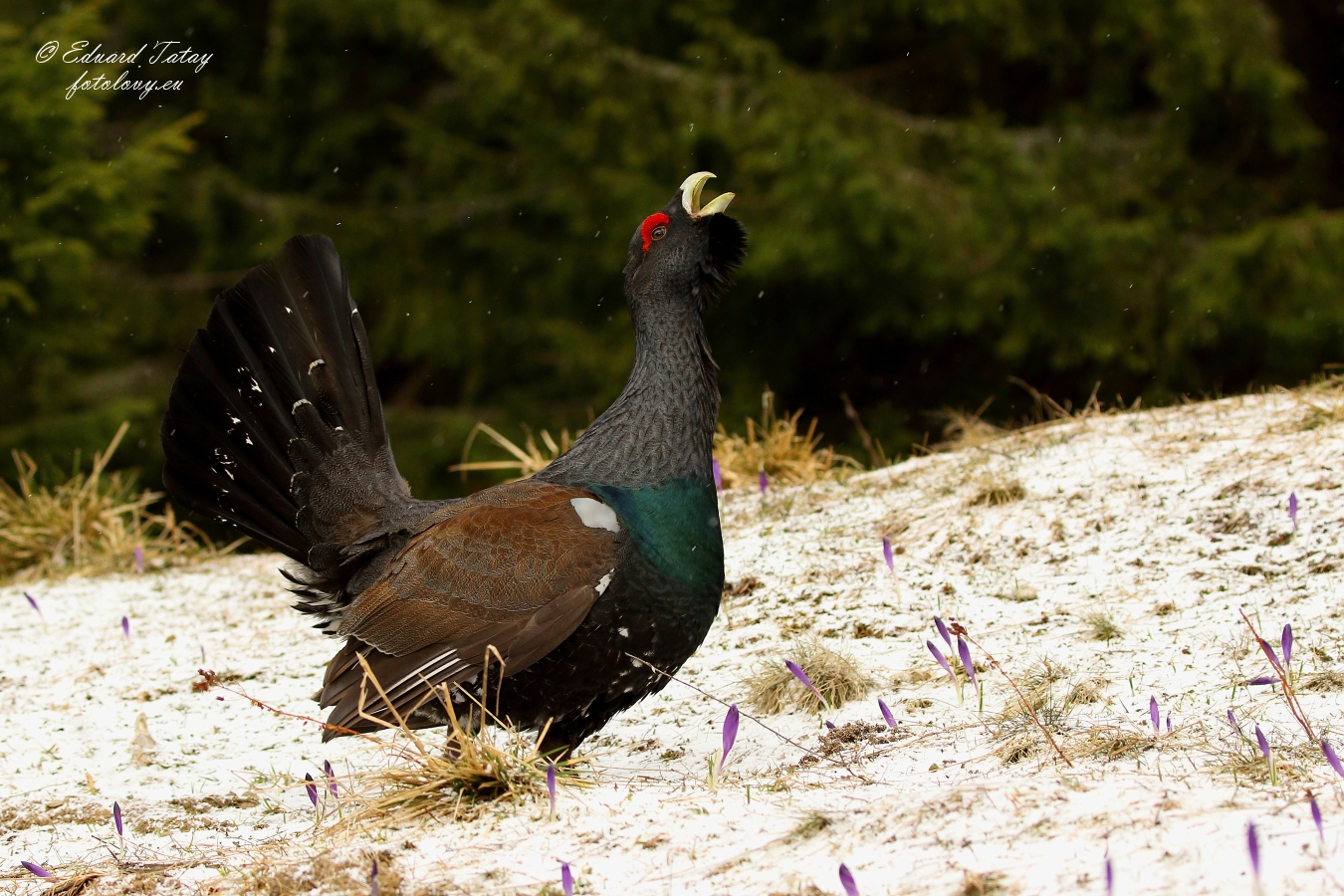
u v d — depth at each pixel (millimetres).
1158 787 5574
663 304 7742
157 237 30016
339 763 8336
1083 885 4766
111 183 22703
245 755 8641
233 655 10648
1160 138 25219
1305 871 4602
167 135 23625
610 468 7410
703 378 7707
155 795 8008
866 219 23453
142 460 26656
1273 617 8031
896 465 13180
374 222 29188
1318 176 26328
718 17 25953
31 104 22000
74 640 11453
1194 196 25219
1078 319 24203
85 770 8547
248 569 13625
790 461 14102
